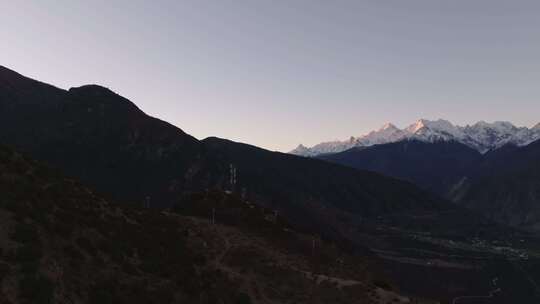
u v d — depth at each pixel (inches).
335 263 2883.9
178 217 2719.0
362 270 3038.9
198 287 1263.5
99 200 1526.8
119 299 938.1
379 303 1781.5
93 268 1002.7
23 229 927.7
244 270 1930.4
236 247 2284.7
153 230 1621.6
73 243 1042.1
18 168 1259.8
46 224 1020.5
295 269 2153.1
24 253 857.5
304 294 1796.3
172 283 1181.1
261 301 1571.1
